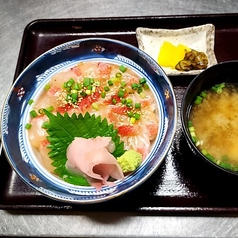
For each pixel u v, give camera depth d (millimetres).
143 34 353
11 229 290
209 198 282
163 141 274
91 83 313
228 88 308
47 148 285
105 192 262
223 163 275
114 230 283
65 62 326
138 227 283
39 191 260
